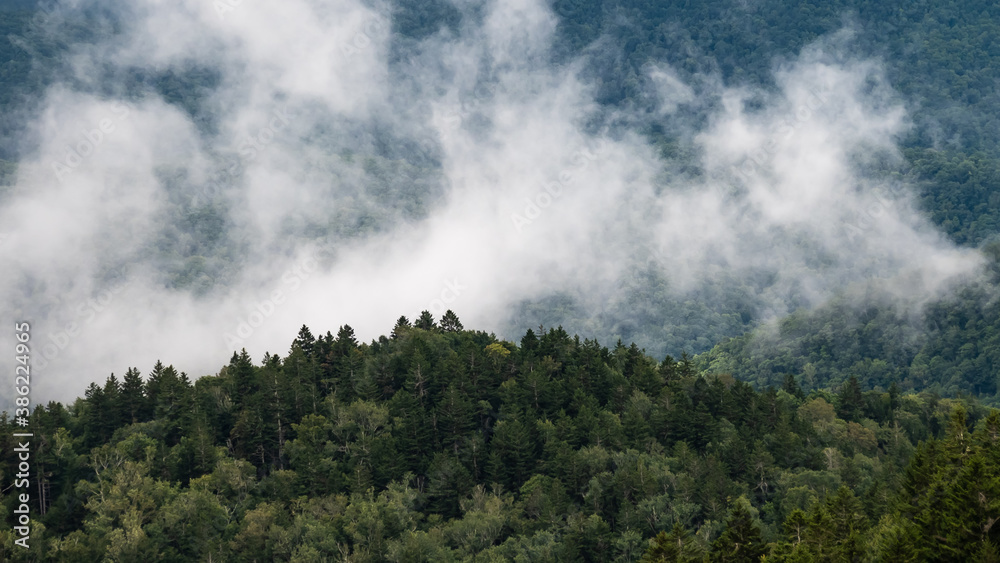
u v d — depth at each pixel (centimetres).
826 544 11688
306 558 15962
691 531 16075
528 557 15838
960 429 13112
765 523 16462
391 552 16162
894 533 11950
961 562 10888
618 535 16325
